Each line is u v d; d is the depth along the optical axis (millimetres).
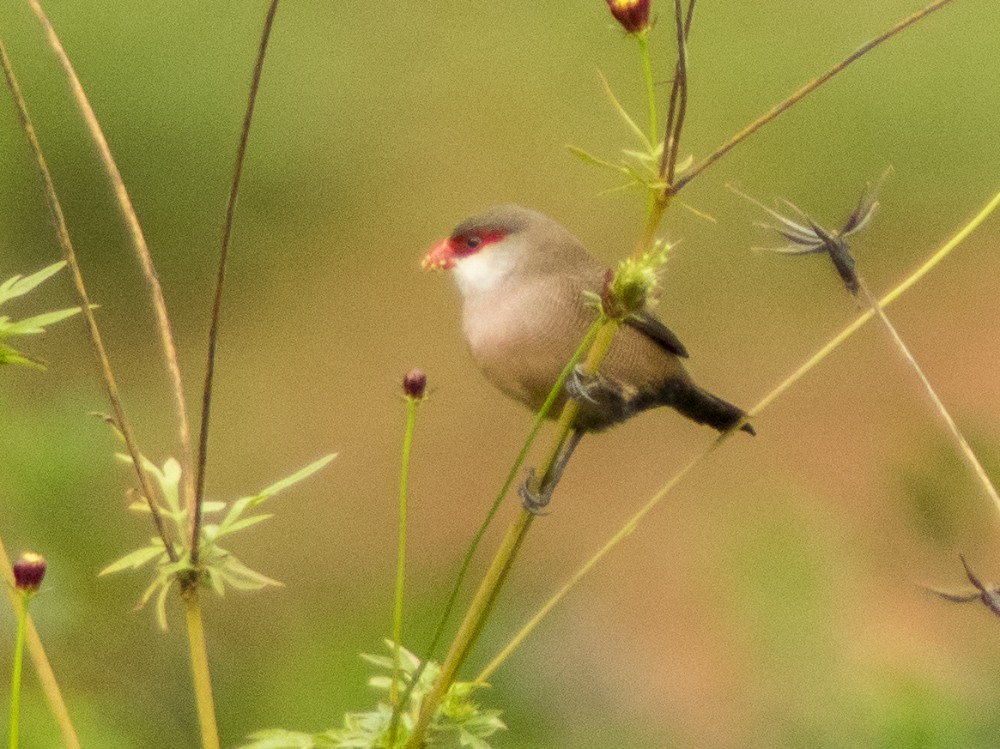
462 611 8086
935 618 7848
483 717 4598
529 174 17125
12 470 7508
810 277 16000
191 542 4254
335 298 16109
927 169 16922
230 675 7426
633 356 6332
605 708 7879
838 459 12820
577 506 12828
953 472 7426
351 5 17156
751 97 17062
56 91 15492
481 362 6566
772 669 6543
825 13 17359
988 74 17031
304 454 13883
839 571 6910
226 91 16094
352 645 7746
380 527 12688
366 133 17141
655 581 10992
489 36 17719
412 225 16812
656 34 17172
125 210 4445
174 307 15789
